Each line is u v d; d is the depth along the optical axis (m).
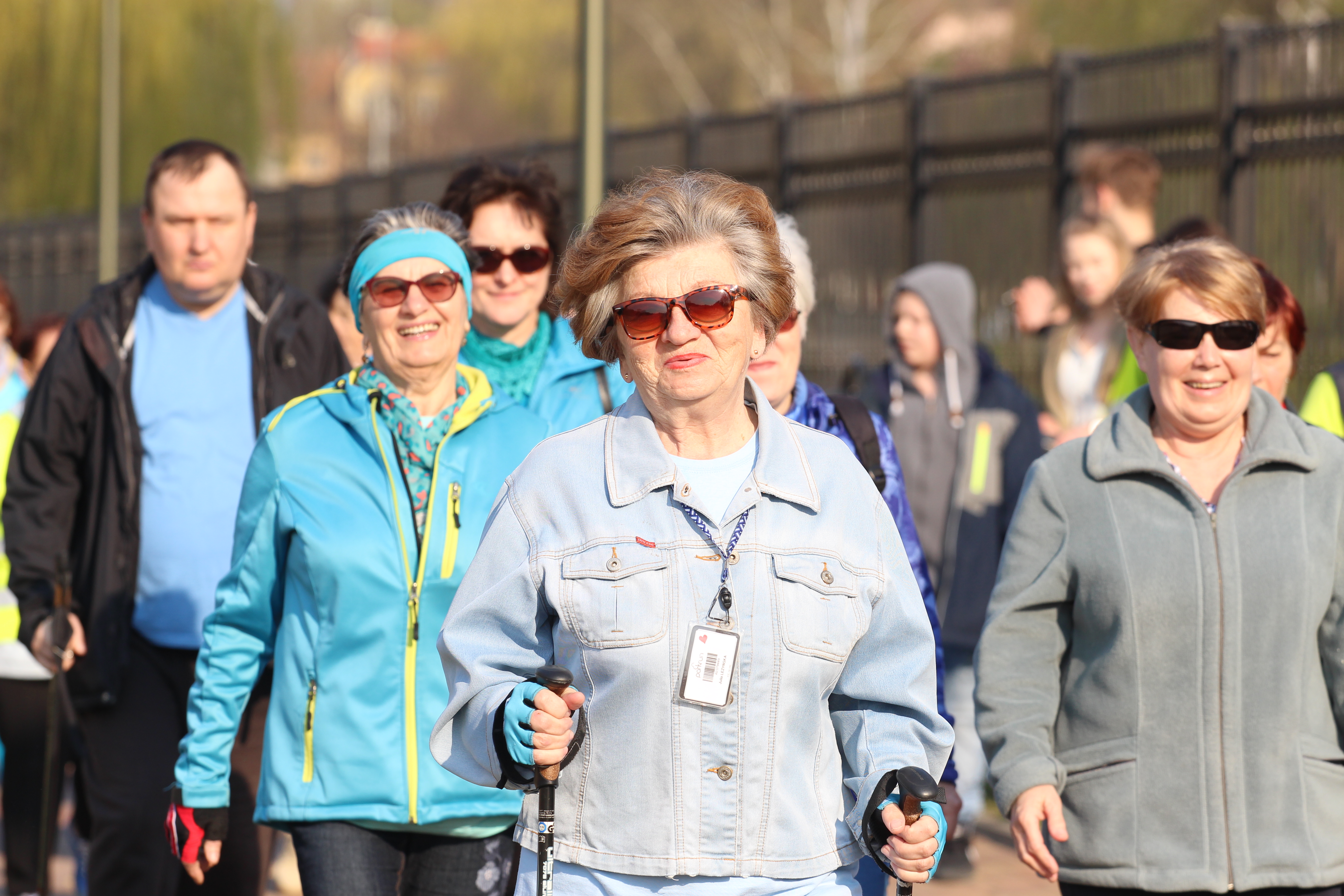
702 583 9.81
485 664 10.12
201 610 17.73
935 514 23.45
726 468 10.20
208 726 14.19
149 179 18.14
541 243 17.14
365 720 13.62
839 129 38.03
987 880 22.77
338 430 14.09
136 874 17.58
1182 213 29.84
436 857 13.95
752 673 9.73
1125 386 22.70
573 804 9.88
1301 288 27.72
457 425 14.16
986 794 27.59
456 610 10.35
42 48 98.69
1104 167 24.88
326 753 13.59
